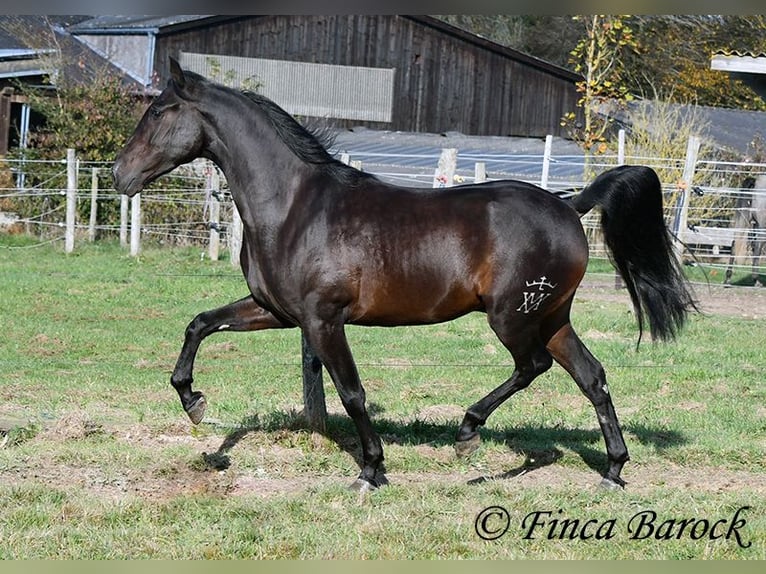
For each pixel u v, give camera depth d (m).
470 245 6.81
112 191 23.19
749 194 20.20
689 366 11.85
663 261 7.27
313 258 6.82
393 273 6.82
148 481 7.16
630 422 9.19
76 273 18.28
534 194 7.01
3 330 13.24
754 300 18.11
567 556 5.86
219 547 5.84
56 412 8.97
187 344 7.29
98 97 24.36
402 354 12.52
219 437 8.28
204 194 23.00
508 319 6.88
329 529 6.18
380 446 7.05
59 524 6.20
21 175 24.39
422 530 6.14
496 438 8.46
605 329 14.34
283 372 11.27
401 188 7.05
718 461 7.96
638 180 7.13
